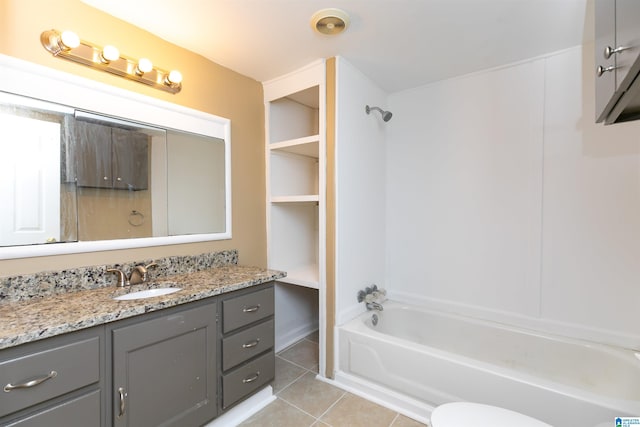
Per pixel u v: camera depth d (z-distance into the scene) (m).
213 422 1.56
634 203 1.67
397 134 2.56
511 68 2.04
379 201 2.51
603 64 1.10
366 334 1.92
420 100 2.44
